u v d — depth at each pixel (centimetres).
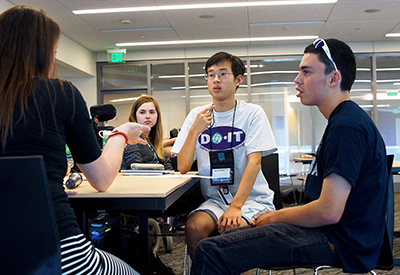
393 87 746
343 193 99
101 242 156
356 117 104
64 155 83
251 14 575
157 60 772
